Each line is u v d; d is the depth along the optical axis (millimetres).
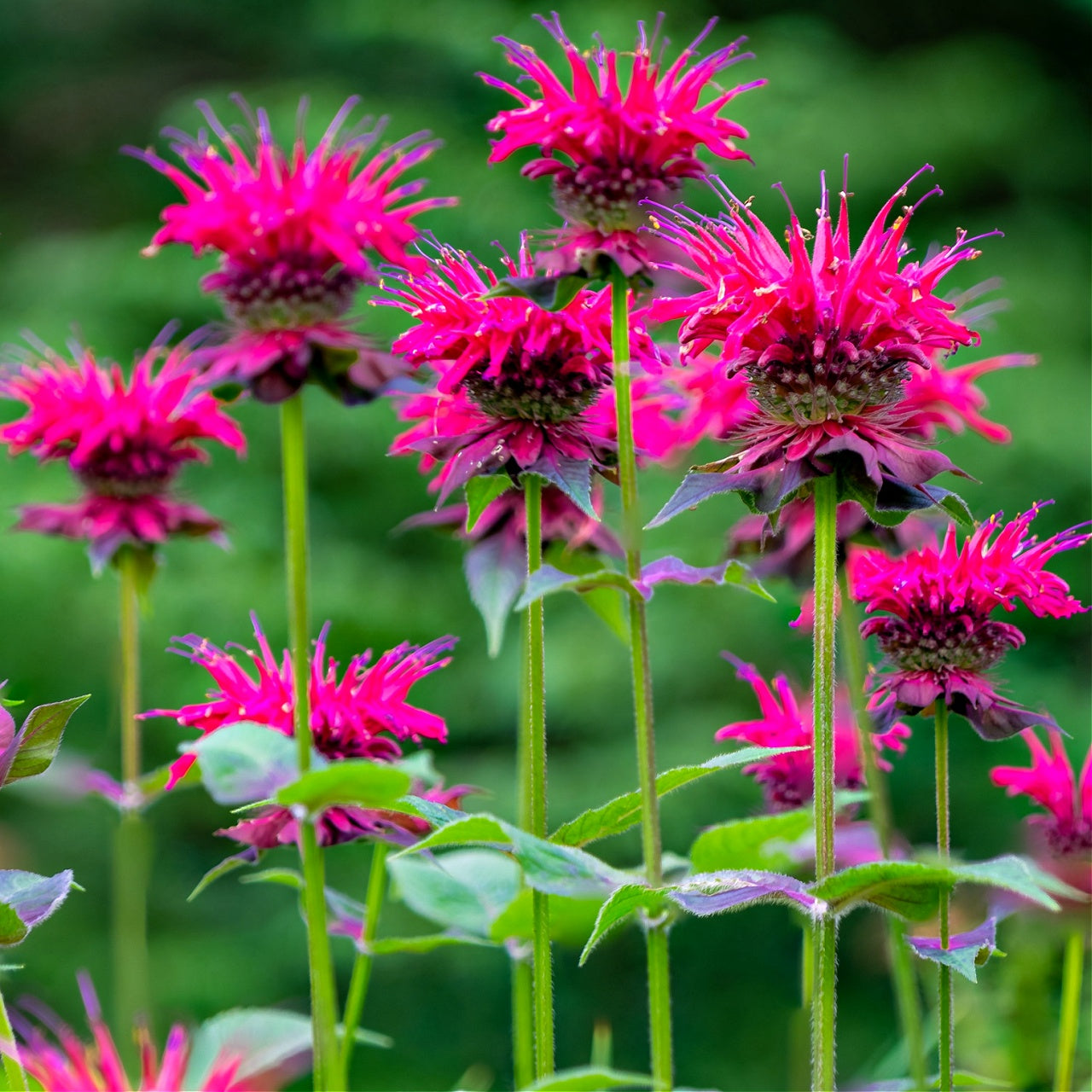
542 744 1289
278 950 2320
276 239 1250
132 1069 1390
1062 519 2596
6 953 2199
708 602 2484
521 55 1276
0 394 1447
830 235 1267
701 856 1333
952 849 2367
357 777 1222
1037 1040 1422
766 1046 2322
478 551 1361
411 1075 2213
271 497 2570
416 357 1292
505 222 2678
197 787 2404
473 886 1363
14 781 1257
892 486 1262
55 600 2396
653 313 1276
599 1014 2379
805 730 1366
